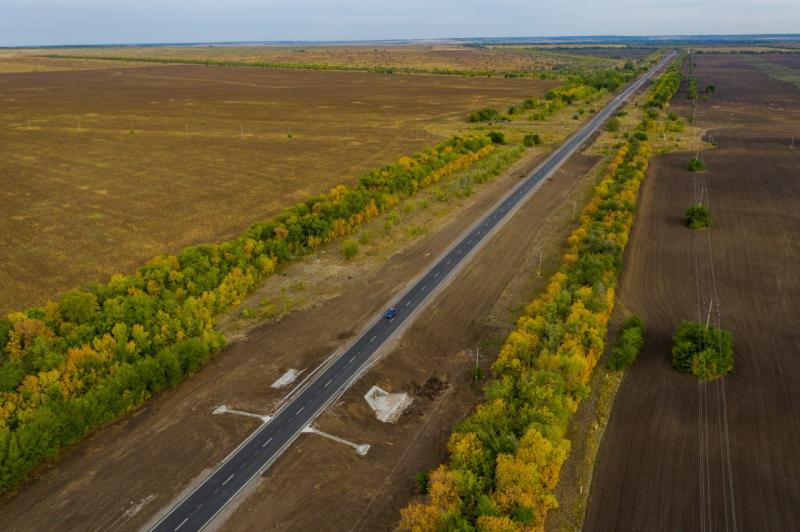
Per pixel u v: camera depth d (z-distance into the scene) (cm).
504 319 7681
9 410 5466
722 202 11950
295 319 7781
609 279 8125
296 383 6488
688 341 6581
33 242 9581
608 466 5188
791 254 9306
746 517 4638
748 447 5353
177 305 7350
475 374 6456
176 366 6381
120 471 5288
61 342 6406
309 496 5009
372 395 6275
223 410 6072
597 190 12350
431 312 7900
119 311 6944
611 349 6888
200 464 5369
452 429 5719
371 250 9944
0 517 4806
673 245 9850
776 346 6825
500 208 11988
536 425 5009
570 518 4672
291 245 9562
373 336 7356
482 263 9381
